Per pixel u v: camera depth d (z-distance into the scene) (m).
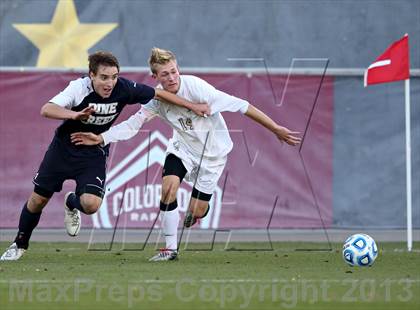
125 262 31.28
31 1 44.91
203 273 27.50
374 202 42.56
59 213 42.09
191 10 45.09
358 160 42.59
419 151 42.75
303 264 30.84
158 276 26.64
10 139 42.03
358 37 44.97
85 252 36.28
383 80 37.44
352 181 42.56
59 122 42.16
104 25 45.03
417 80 42.94
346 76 42.62
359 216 42.50
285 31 45.00
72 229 32.75
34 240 42.62
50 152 30.77
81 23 45.03
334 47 45.00
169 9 45.09
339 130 42.56
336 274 27.48
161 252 32.09
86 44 44.97
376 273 27.86
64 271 28.00
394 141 42.69
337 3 45.00
